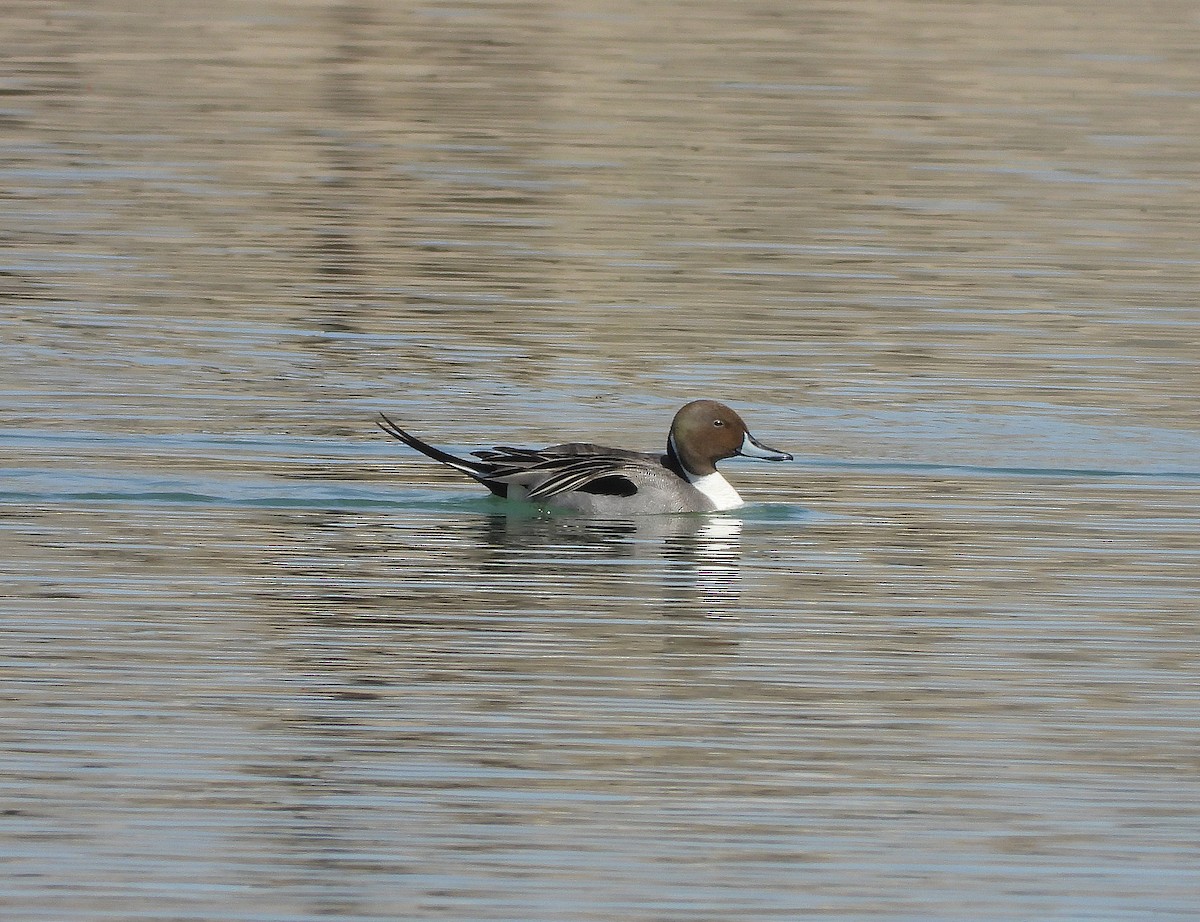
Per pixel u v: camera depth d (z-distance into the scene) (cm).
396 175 2758
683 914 928
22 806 1023
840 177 2775
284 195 2656
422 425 1838
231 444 1756
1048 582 1432
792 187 2730
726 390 1969
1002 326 2198
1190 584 1432
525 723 1144
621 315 2214
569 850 990
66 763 1076
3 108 2997
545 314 2211
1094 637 1312
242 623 1302
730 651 1270
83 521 1528
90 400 1872
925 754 1115
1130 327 2203
